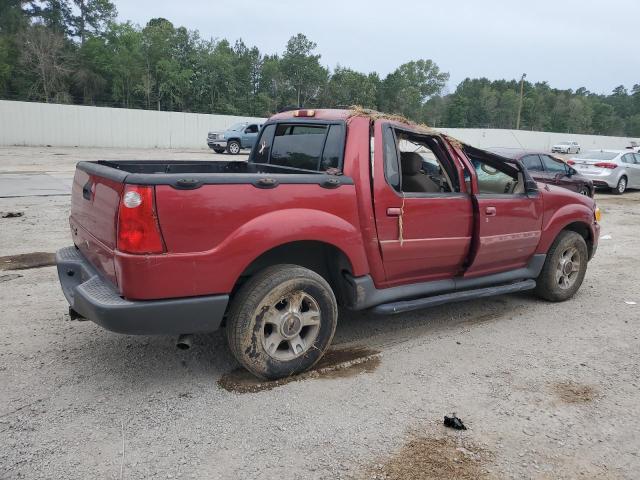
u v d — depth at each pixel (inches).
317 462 114.5
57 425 124.5
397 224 167.2
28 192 489.4
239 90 3142.2
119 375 149.9
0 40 2511.1
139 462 112.3
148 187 124.1
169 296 129.1
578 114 4453.7
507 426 131.6
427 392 147.3
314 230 146.4
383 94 3823.8
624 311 225.8
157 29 3014.3
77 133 1307.8
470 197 187.6
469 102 4387.3
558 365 167.9
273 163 194.4
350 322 200.7
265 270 145.9
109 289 135.1
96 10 3228.3
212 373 153.1
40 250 287.3
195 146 1487.5
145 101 2881.4
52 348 165.8
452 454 119.1
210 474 109.3
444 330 195.8
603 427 132.6
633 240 393.7
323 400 140.4
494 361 169.5
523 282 213.8
